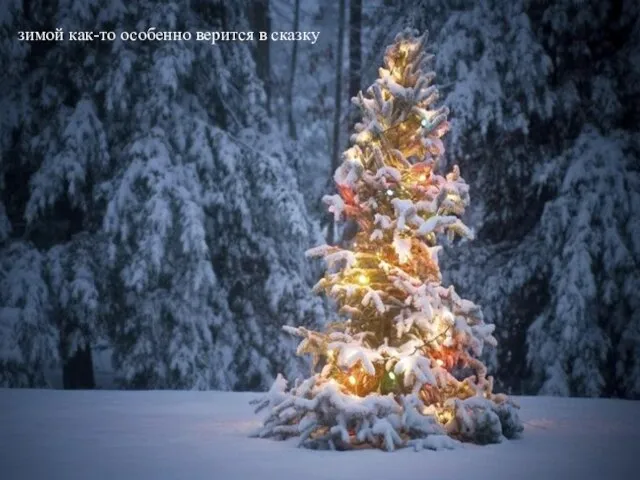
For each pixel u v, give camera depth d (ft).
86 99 55.88
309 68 111.65
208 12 62.49
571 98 56.70
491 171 58.49
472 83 55.57
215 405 32.42
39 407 31.53
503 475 18.61
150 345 55.72
